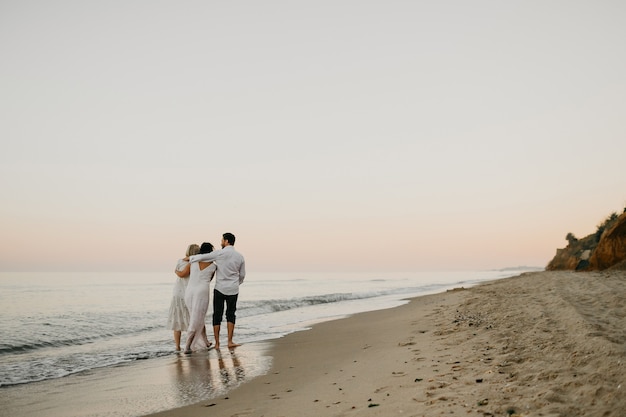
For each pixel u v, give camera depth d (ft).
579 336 15.46
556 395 9.98
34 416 12.67
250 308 51.70
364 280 189.67
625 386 9.78
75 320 43.75
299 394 13.43
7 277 221.05
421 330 24.84
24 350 27.43
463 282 126.93
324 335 27.78
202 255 24.23
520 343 16.57
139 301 72.69
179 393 14.62
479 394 10.94
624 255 64.34
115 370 19.31
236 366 18.84
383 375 14.65
